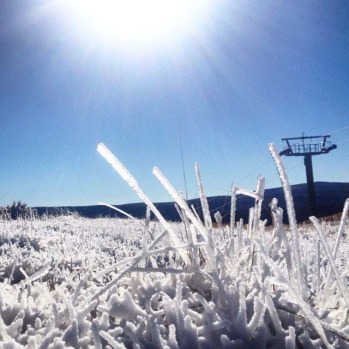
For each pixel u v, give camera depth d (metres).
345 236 9.30
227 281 1.87
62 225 11.74
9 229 7.85
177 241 1.97
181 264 2.24
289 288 1.46
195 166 2.08
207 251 1.82
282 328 1.53
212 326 1.51
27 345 1.42
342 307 1.74
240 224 2.08
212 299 1.78
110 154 1.79
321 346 1.52
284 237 1.87
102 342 1.50
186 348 1.45
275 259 2.00
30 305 1.92
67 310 1.79
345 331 1.56
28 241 6.39
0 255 4.93
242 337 1.50
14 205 17.72
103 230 10.24
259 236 2.03
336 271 1.67
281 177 1.74
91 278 2.85
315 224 1.71
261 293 1.64
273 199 1.99
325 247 1.69
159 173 1.86
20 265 3.90
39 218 14.16
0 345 1.41
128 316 1.65
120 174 1.81
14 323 1.61
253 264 2.05
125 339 1.52
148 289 1.90
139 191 1.83
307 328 1.60
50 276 3.24
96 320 1.55
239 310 1.53
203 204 2.06
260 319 1.51
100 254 5.10
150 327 1.51
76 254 4.82
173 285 1.99
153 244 1.83
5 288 2.32
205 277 1.96
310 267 2.54
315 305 1.80
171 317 1.61
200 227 1.84
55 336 1.51
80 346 1.49
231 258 2.02
